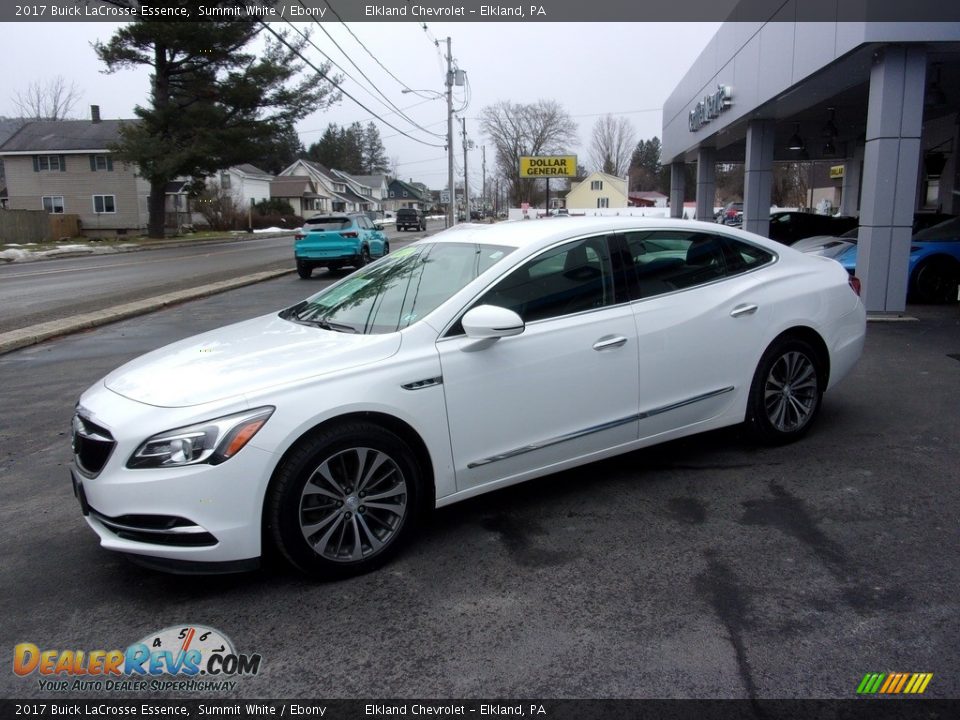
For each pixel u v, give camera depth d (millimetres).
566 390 3924
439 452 3592
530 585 3303
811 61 10781
